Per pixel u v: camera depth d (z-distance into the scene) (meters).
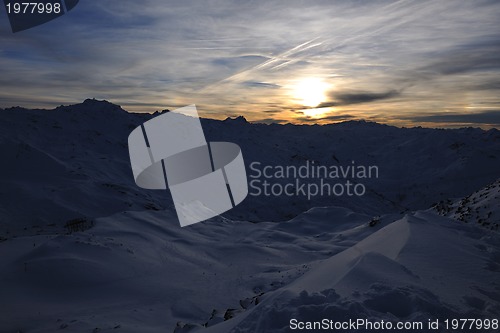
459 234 14.80
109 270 35.31
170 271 37.75
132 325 22.42
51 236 44.88
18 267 33.88
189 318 24.70
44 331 22.19
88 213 101.50
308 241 54.56
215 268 40.09
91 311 26.59
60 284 31.98
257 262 42.72
